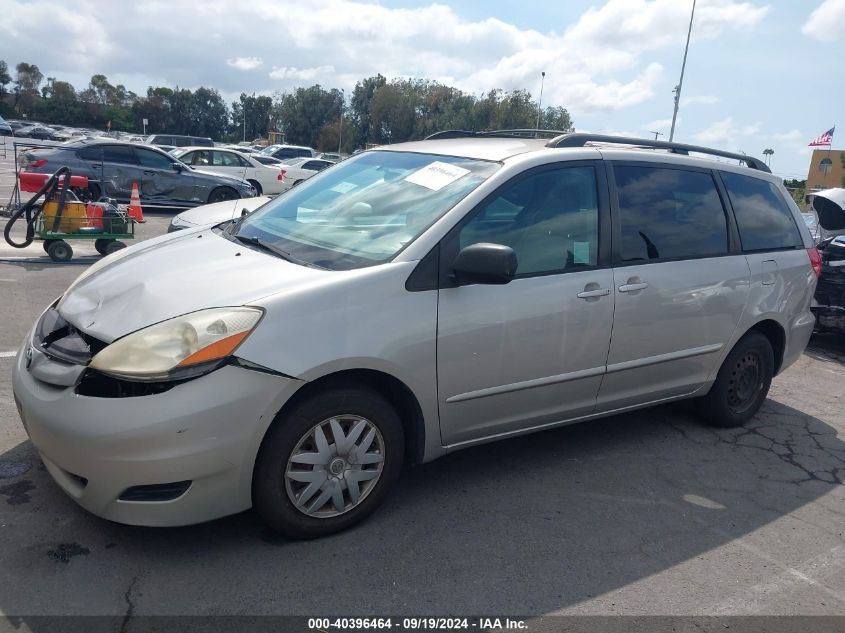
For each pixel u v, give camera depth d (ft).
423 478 12.51
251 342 9.05
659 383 14.05
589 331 12.31
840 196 23.57
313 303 9.56
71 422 8.77
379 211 11.75
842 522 12.21
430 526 10.87
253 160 66.74
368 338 9.82
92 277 11.43
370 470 10.48
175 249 11.91
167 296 9.76
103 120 316.40
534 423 12.41
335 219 12.03
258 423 9.14
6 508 10.21
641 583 9.90
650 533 11.27
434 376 10.62
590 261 12.48
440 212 11.12
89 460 8.71
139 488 8.87
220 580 9.11
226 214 25.25
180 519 9.06
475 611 8.96
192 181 49.11
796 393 19.61
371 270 10.18
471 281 10.35
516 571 9.88
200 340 8.92
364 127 262.47
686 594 9.75
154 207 53.16
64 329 10.13
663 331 13.53
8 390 14.39
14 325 19.34
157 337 8.98
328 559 9.77
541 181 12.14
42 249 32.01
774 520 12.08
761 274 15.29
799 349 16.94
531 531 10.98
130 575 9.05
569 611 9.13
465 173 11.96
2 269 26.91
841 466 14.58
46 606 8.34
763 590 10.02
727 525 11.76
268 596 8.87
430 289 10.49
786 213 16.61
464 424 11.37
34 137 183.83
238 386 8.93
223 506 9.29
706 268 14.14
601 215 12.76
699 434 15.65
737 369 15.65
